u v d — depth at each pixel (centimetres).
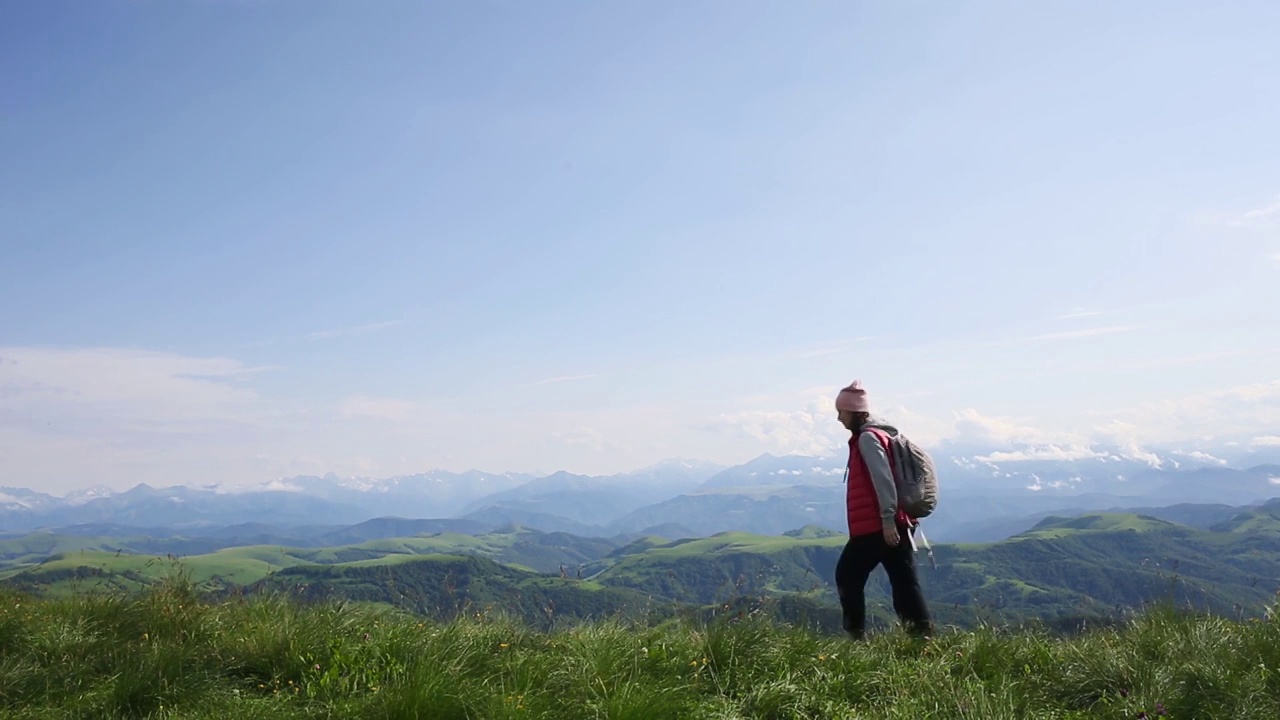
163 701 561
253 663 643
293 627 688
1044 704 585
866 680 630
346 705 545
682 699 564
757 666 648
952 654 696
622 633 723
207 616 736
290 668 631
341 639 675
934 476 816
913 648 728
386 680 592
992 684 604
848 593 818
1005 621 786
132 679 566
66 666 622
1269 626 652
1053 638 749
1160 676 592
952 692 575
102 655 641
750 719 570
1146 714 534
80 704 559
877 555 803
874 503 805
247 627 714
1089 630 757
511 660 654
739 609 751
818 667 649
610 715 529
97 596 761
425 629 711
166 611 735
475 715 512
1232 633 677
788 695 596
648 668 641
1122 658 632
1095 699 599
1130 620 761
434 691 527
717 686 619
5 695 568
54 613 738
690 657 664
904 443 815
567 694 580
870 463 793
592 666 612
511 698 536
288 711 545
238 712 535
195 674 597
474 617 772
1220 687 569
